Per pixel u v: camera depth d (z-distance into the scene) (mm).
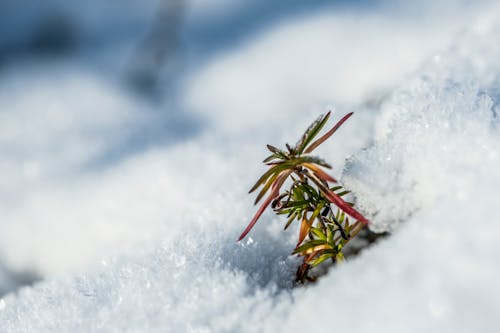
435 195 407
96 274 441
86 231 591
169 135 875
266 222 460
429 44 1097
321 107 593
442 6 1218
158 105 1199
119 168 686
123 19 1680
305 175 426
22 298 452
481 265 369
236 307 400
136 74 1340
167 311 402
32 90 1271
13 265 624
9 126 1085
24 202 702
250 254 438
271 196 421
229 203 480
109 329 402
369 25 1269
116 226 568
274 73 1238
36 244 625
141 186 589
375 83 713
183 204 539
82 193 661
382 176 414
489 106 421
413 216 411
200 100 1211
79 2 1705
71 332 407
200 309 401
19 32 1633
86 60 1473
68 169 777
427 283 371
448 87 457
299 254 433
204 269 417
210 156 577
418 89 475
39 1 1705
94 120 1094
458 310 364
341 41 1262
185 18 1488
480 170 402
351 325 373
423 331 364
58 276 466
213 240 442
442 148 414
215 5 1588
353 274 388
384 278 379
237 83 1250
